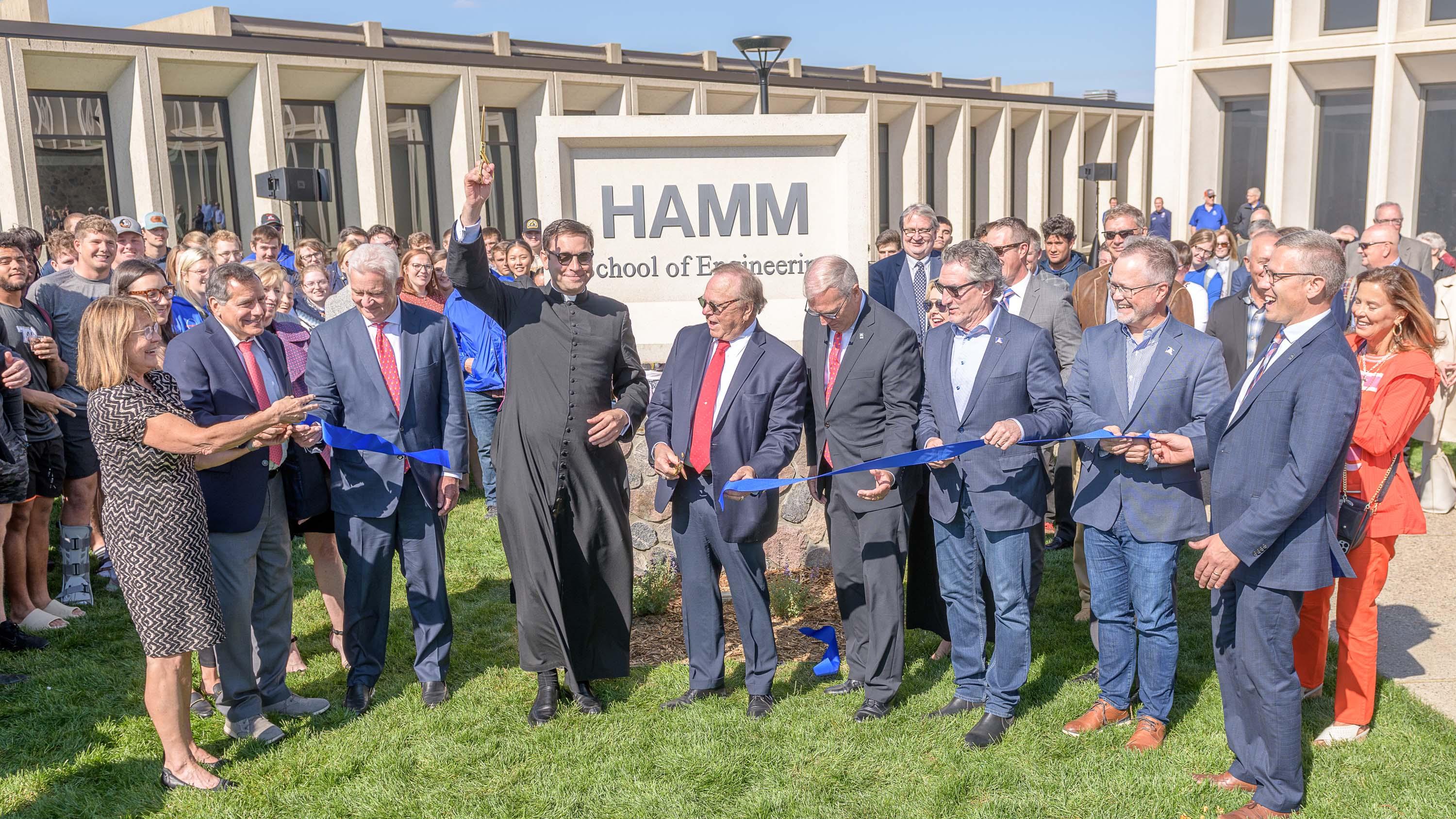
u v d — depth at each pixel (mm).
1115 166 24406
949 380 4094
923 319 5734
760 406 4164
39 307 5609
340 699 4566
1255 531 3258
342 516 4363
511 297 4430
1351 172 16984
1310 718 4105
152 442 3506
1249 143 17797
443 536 4547
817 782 3723
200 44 16672
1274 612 3355
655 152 6160
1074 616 5355
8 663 4875
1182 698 4328
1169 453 3707
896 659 4199
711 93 23828
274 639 4328
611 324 4426
